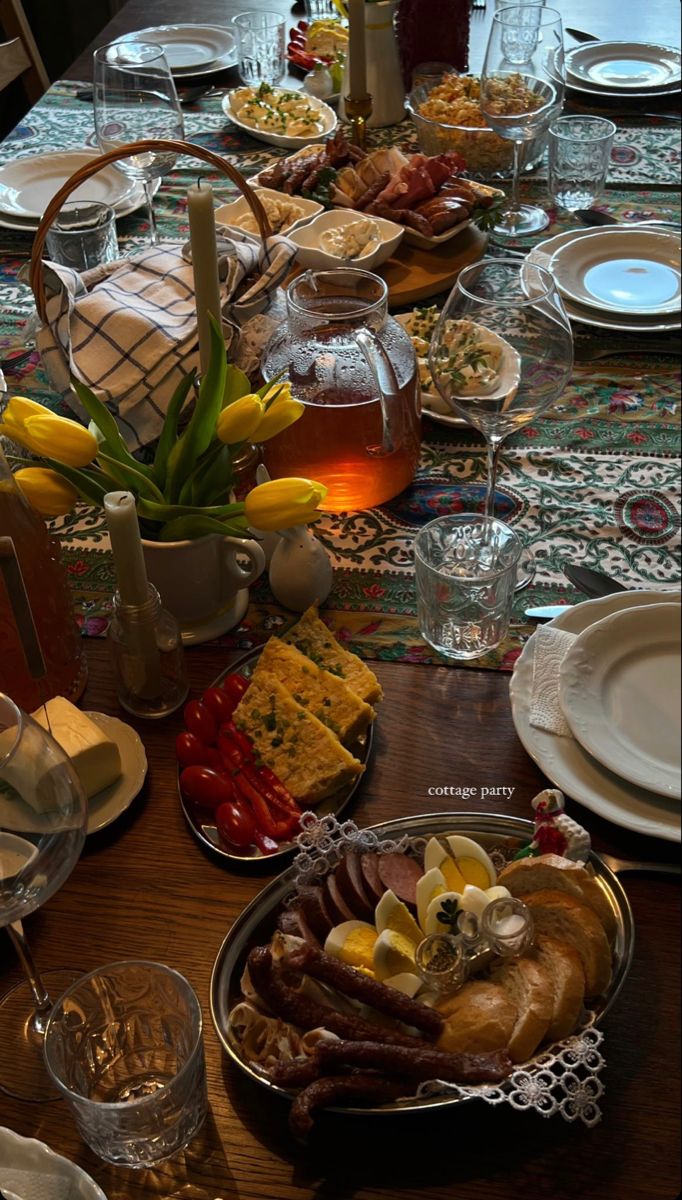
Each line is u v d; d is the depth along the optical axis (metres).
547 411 1.17
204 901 0.73
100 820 0.77
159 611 0.81
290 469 1.01
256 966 0.62
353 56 1.50
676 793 0.72
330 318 0.95
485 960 0.64
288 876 0.69
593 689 0.79
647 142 1.67
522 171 1.60
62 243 1.35
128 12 2.17
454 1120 0.61
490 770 0.81
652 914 0.71
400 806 0.79
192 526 0.84
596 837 0.76
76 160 1.62
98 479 0.87
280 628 0.93
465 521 0.94
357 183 1.44
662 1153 0.60
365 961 0.64
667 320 1.27
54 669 0.84
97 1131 0.56
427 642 0.91
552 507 1.05
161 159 1.38
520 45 1.40
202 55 1.94
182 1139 0.60
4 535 0.78
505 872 0.67
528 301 0.88
